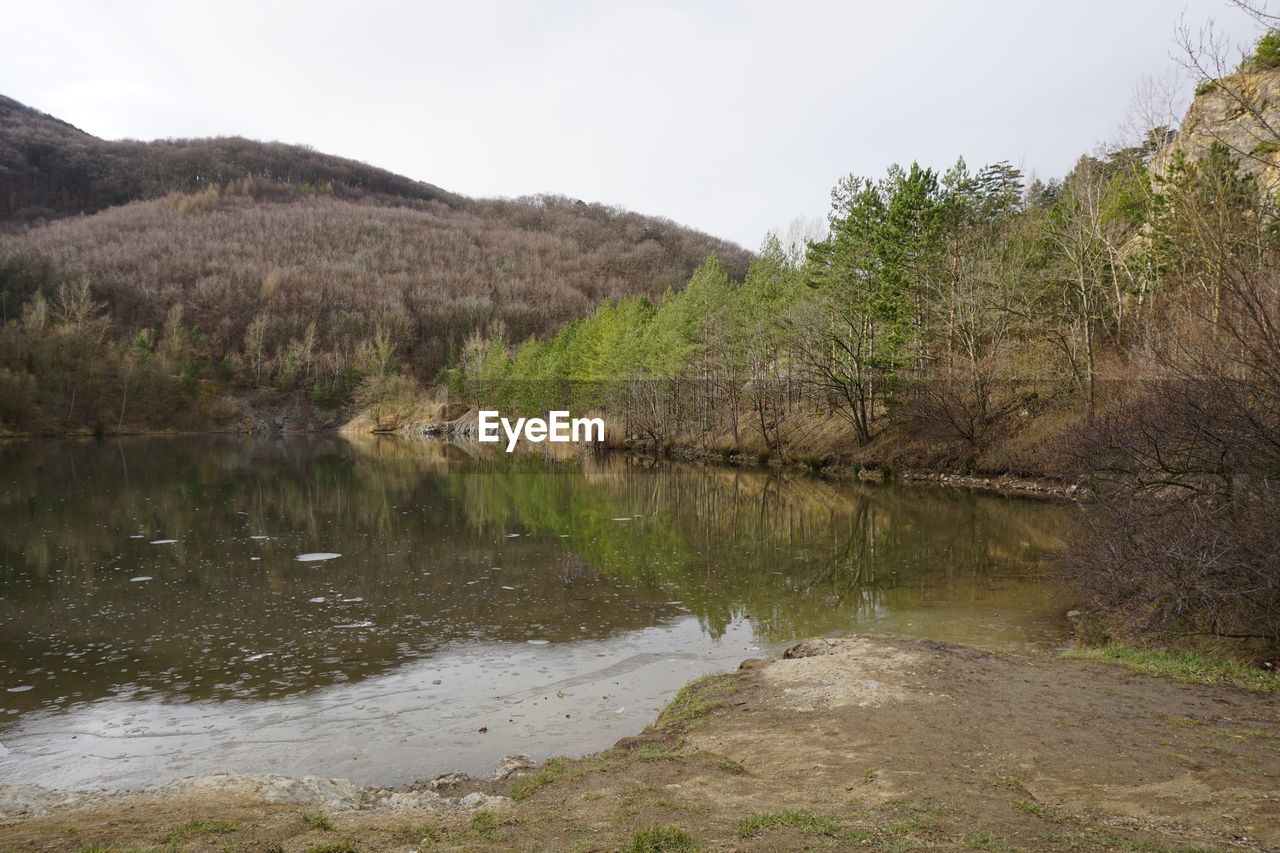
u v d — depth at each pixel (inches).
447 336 6294.3
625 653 488.4
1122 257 1285.7
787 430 1979.6
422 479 1690.5
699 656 480.4
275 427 4704.7
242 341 5880.9
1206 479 439.8
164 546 866.8
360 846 208.2
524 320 6579.7
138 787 309.6
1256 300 411.5
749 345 1904.5
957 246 1542.8
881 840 189.8
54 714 393.7
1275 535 382.9
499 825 221.1
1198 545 397.4
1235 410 407.5
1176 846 181.6
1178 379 477.7
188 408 4335.6
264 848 206.7
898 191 1526.8
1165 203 1045.8
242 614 585.3
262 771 322.7
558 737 351.9
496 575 721.6
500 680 439.5
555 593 650.2
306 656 486.3
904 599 612.4
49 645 510.9
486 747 341.7
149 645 509.4
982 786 229.0
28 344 3435.0
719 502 1267.2
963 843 186.2
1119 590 452.4
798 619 561.3
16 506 1192.8
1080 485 717.3
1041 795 220.8
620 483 1581.0
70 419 3454.7
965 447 1411.2
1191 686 342.6
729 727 311.7
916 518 1035.3
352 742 352.5
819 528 986.7
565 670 456.4
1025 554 784.3
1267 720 290.0
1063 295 1363.2
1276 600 386.3
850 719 305.3
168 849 205.6
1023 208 1994.3
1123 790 222.2
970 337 1433.3
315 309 6382.9
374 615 582.9
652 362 2196.1
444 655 487.8
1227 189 772.6
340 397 5083.7
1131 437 496.1
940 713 307.4
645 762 275.7
